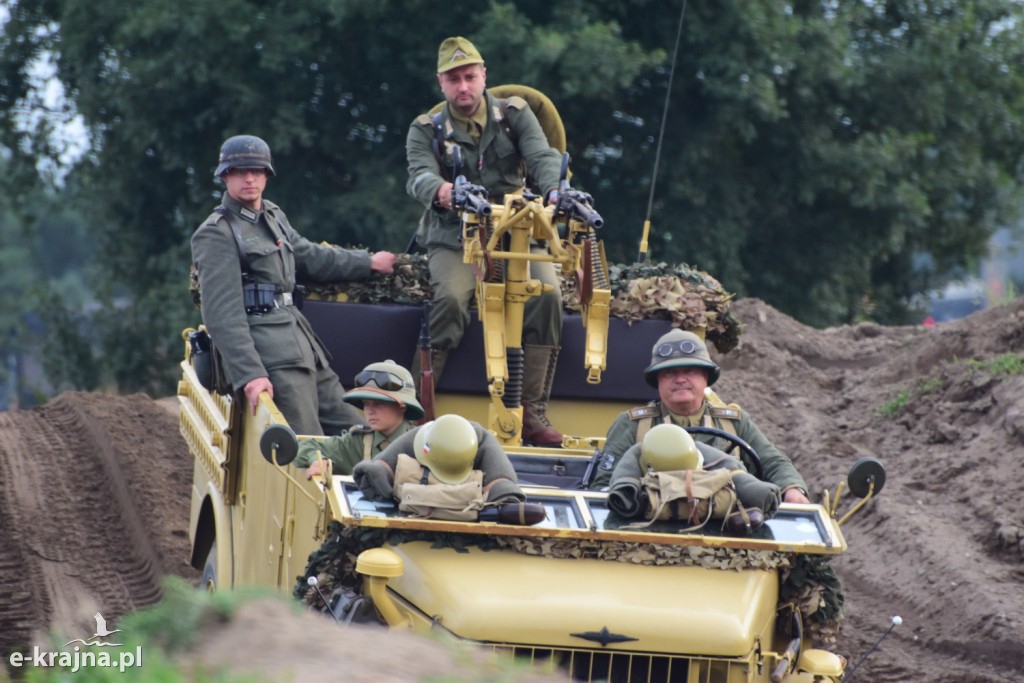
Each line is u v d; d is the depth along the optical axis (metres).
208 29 69.06
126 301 105.69
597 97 70.88
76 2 73.69
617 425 25.84
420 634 19.34
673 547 21.97
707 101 73.19
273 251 30.48
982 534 38.25
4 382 147.25
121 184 81.81
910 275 92.62
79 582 40.06
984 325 50.81
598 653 20.33
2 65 84.94
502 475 22.44
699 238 75.38
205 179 78.38
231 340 29.22
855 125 79.00
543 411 31.31
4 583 39.56
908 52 76.94
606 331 29.62
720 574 21.80
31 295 93.00
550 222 28.36
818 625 22.81
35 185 88.25
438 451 22.00
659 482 22.39
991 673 32.16
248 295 30.16
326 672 16.05
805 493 24.89
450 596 20.53
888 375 50.91
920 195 77.56
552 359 31.52
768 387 52.00
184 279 78.38
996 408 44.06
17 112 86.44
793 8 75.12
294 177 74.56
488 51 66.81
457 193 28.61
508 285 29.19
